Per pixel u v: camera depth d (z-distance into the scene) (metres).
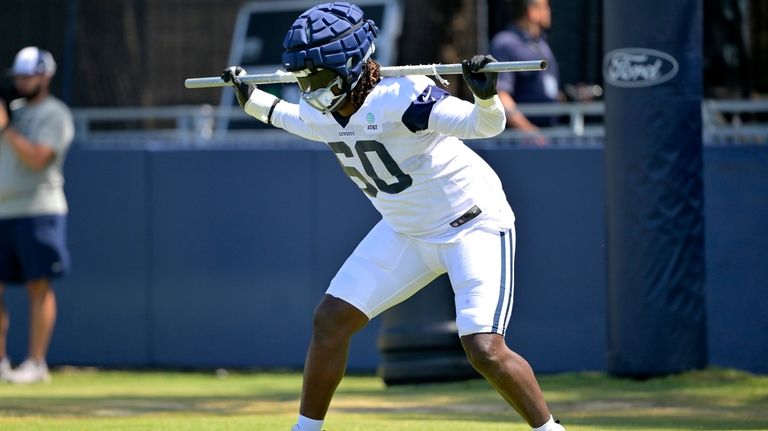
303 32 16.52
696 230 31.09
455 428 22.03
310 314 37.78
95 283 39.78
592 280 35.28
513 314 35.94
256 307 38.28
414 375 32.69
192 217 38.81
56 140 35.34
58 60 45.66
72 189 39.84
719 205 34.53
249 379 37.19
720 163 34.47
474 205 17.20
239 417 25.03
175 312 39.09
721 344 34.62
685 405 27.39
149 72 46.31
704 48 38.34
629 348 31.31
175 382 36.56
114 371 39.56
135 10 46.28
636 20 30.45
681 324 31.02
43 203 35.50
